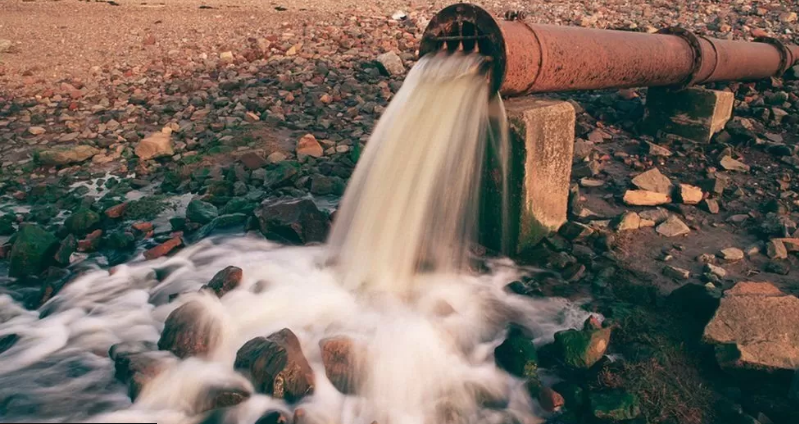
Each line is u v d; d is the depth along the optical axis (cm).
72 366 399
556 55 458
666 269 458
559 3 1340
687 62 594
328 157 634
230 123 702
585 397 368
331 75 837
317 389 374
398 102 471
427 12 1263
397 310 425
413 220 448
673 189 552
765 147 629
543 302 434
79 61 948
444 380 382
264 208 519
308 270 469
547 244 487
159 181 614
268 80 830
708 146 638
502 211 467
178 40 1048
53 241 497
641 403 364
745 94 734
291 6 1338
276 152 635
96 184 609
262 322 418
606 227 510
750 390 371
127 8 1286
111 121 722
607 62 498
